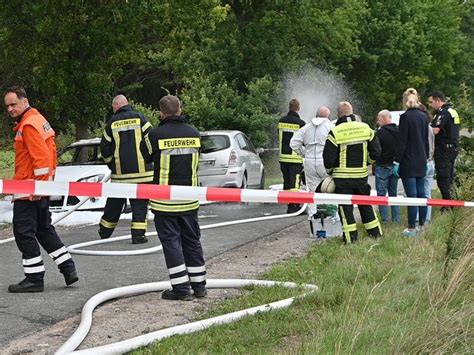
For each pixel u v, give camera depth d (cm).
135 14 1964
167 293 833
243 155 2000
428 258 972
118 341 670
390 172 1350
